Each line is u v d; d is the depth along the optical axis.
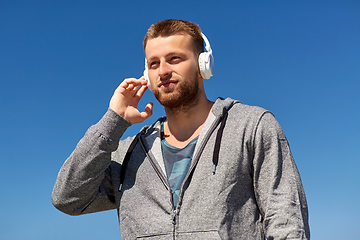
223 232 1.84
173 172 2.10
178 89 2.12
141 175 2.18
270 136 1.98
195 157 2.03
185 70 2.14
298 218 1.80
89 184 2.17
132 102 2.29
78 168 2.14
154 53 2.17
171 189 2.04
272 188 1.90
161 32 2.19
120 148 2.45
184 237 1.88
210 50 2.24
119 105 2.22
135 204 2.11
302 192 1.92
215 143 2.02
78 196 2.19
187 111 2.21
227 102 2.21
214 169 1.95
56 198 2.23
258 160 1.97
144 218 2.03
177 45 2.14
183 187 1.97
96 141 2.14
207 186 1.93
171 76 2.13
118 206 2.21
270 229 1.83
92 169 2.15
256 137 1.98
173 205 1.99
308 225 1.87
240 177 1.96
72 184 2.16
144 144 2.29
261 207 1.95
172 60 2.15
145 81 2.31
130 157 2.30
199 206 1.91
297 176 1.96
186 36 2.19
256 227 1.94
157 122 2.44
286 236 1.75
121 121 2.18
